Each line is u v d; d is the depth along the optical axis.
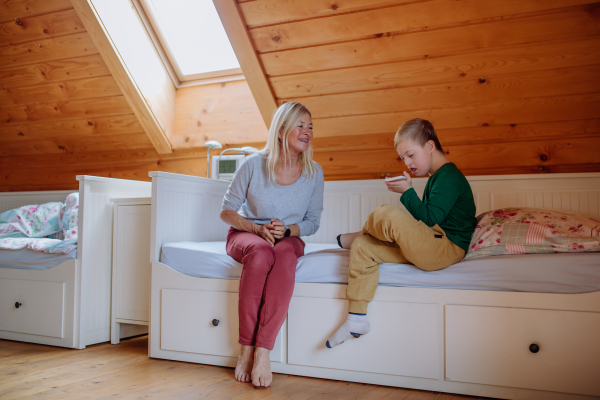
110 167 3.03
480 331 1.39
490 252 1.44
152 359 1.82
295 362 1.60
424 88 2.10
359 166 2.38
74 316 2.00
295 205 1.74
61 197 2.87
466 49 1.94
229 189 1.76
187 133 2.76
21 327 2.13
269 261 1.55
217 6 2.06
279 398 1.35
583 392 1.29
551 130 2.02
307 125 1.71
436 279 1.44
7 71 2.80
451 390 1.42
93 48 2.53
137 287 2.03
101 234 2.10
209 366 1.71
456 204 1.54
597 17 1.72
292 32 2.07
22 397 1.36
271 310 1.51
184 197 2.01
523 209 1.56
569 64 1.86
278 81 2.28
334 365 1.54
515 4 1.76
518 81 1.96
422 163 1.59
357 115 2.28
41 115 2.96
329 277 1.56
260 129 2.59
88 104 2.79
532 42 1.85
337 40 2.05
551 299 1.32
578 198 1.89
